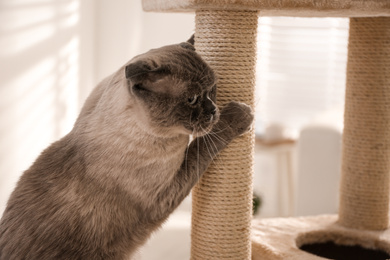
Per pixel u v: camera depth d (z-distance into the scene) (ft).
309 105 12.67
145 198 4.62
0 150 7.71
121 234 4.80
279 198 11.67
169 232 10.28
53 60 8.77
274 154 12.75
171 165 4.55
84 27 9.71
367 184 6.31
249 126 4.89
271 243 5.77
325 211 8.93
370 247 6.15
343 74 12.23
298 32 12.16
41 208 4.73
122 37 10.32
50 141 8.90
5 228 4.88
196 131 4.44
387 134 6.22
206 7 4.70
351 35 6.21
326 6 4.77
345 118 6.43
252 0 4.54
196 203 5.22
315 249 6.28
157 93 4.27
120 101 4.44
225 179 5.02
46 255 4.67
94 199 4.63
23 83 8.07
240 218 5.15
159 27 11.25
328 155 8.79
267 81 12.75
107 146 4.52
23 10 7.93
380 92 6.12
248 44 4.93
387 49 6.02
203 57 4.95
